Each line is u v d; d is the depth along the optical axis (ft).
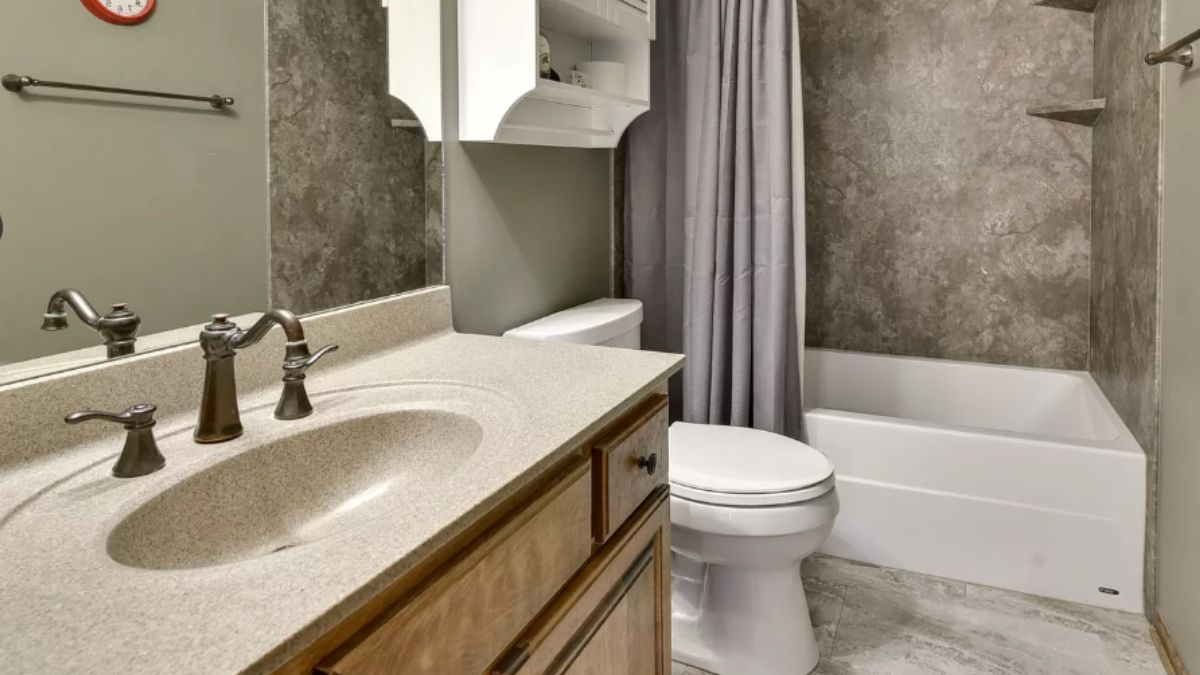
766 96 6.61
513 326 6.15
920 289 8.70
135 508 2.40
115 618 1.73
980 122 8.23
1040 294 8.18
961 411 8.32
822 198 9.05
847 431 6.92
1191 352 4.98
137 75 3.04
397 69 4.59
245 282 3.60
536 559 2.77
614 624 3.38
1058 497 6.21
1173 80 5.36
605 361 4.18
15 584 1.89
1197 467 4.86
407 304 4.66
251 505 2.88
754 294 6.86
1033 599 6.28
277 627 1.69
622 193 7.95
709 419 7.14
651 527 3.79
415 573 2.19
